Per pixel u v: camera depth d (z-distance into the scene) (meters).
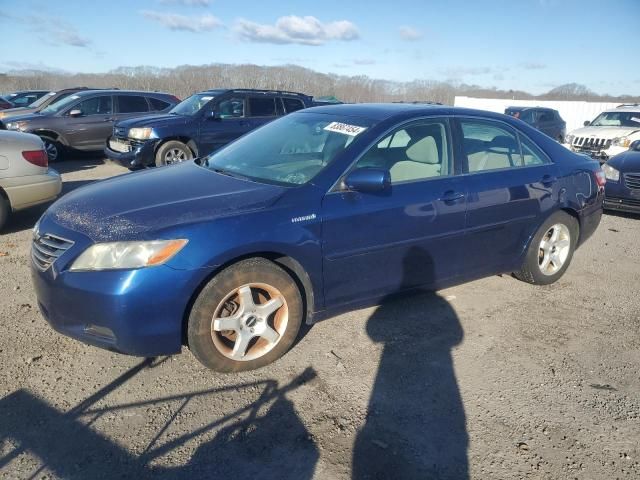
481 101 29.73
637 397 3.10
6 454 2.42
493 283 4.84
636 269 5.43
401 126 3.77
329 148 3.63
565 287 4.83
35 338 3.48
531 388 3.15
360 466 2.45
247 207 3.10
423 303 4.30
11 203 5.82
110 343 2.85
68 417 2.70
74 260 2.86
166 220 2.92
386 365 3.33
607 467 2.52
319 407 2.88
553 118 19.34
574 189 4.68
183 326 3.02
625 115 14.20
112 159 9.66
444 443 2.63
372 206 3.44
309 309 3.39
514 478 2.42
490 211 4.07
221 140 9.95
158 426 2.67
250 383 3.08
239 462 2.44
